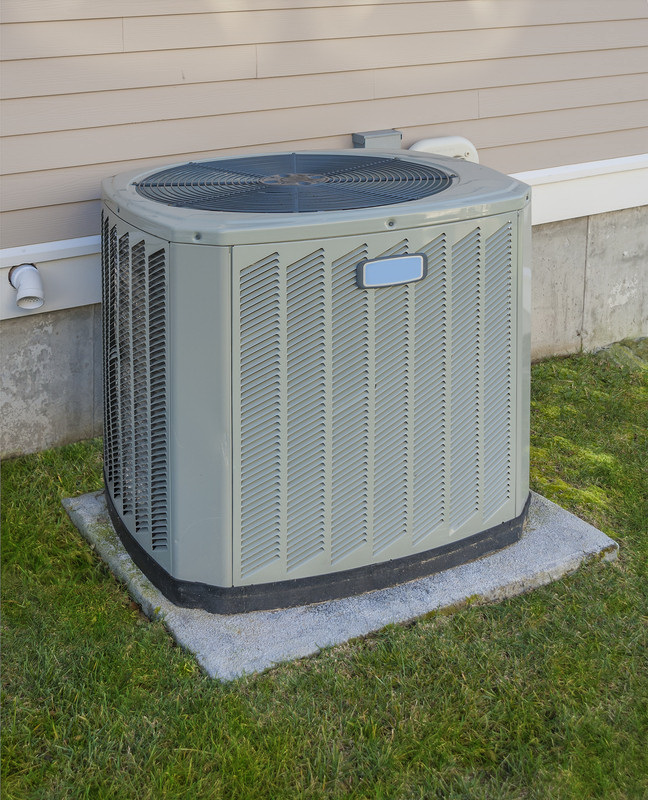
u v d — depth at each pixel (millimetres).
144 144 4188
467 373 3361
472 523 3541
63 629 3238
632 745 2836
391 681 3031
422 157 3947
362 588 3385
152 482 3314
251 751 2758
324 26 4480
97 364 4371
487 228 3248
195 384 3064
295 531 3240
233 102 4348
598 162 5555
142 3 4020
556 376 5398
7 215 3965
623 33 5445
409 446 3311
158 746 2777
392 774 2713
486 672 3088
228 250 2904
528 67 5168
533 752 2824
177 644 3180
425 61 4820
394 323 3152
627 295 5887
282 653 3115
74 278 4164
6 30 3773
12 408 4219
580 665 3125
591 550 3670
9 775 2695
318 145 4641
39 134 3943
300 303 3008
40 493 4027
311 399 3115
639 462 4500
